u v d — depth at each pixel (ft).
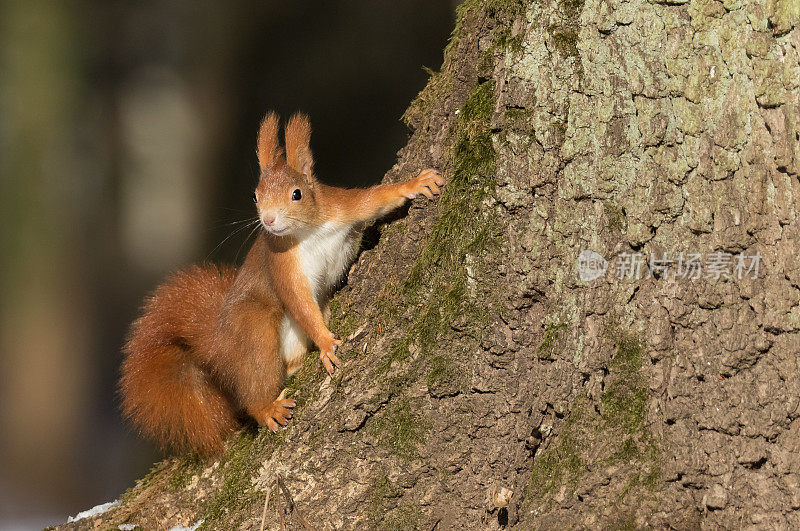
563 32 16.47
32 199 71.31
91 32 67.21
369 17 61.93
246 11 63.36
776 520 15.34
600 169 16.31
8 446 65.62
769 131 15.19
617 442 16.31
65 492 61.72
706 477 15.85
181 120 66.80
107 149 68.80
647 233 16.16
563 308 16.81
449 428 17.93
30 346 69.26
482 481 17.85
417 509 18.28
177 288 25.18
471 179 17.72
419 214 19.54
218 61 64.95
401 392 18.17
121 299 69.41
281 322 22.86
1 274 71.82
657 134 15.87
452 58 20.11
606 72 16.14
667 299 16.12
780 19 14.87
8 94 68.49
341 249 22.43
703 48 15.46
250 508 19.33
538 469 17.01
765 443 15.48
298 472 19.10
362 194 20.92
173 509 21.33
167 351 23.94
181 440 22.70
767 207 15.33
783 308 15.23
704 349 15.87
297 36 62.80
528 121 16.80
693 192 15.75
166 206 68.03
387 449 18.28
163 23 65.87
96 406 67.92
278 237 22.07
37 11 66.95
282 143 49.39
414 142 21.02
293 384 21.62
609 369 16.58
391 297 19.29
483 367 17.54
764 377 15.47
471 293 17.54
